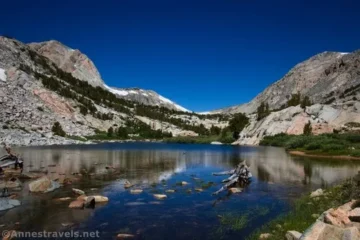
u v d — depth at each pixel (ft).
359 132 273.75
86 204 60.54
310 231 30.14
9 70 579.07
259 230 45.96
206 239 43.52
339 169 119.85
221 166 136.05
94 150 231.50
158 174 108.47
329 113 350.02
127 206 61.52
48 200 64.75
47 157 163.02
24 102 461.78
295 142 245.45
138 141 489.26
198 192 76.64
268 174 107.76
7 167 112.98
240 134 428.56
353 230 28.25
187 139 456.86
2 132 309.83
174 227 48.65
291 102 449.06
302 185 86.02
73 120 534.78
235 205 63.21
